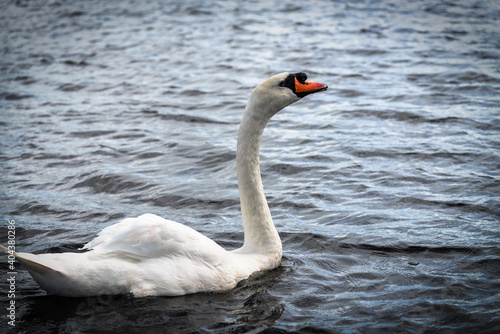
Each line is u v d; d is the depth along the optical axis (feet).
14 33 94.73
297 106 52.75
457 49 72.02
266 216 24.32
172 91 59.06
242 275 22.81
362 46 76.38
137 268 20.45
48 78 66.39
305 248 26.37
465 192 32.01
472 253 24.91
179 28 93.61
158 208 31.63
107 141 43.88
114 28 96.12
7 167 38.19
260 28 91.15
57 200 32.45
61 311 19.86
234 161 39.04
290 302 21.20
